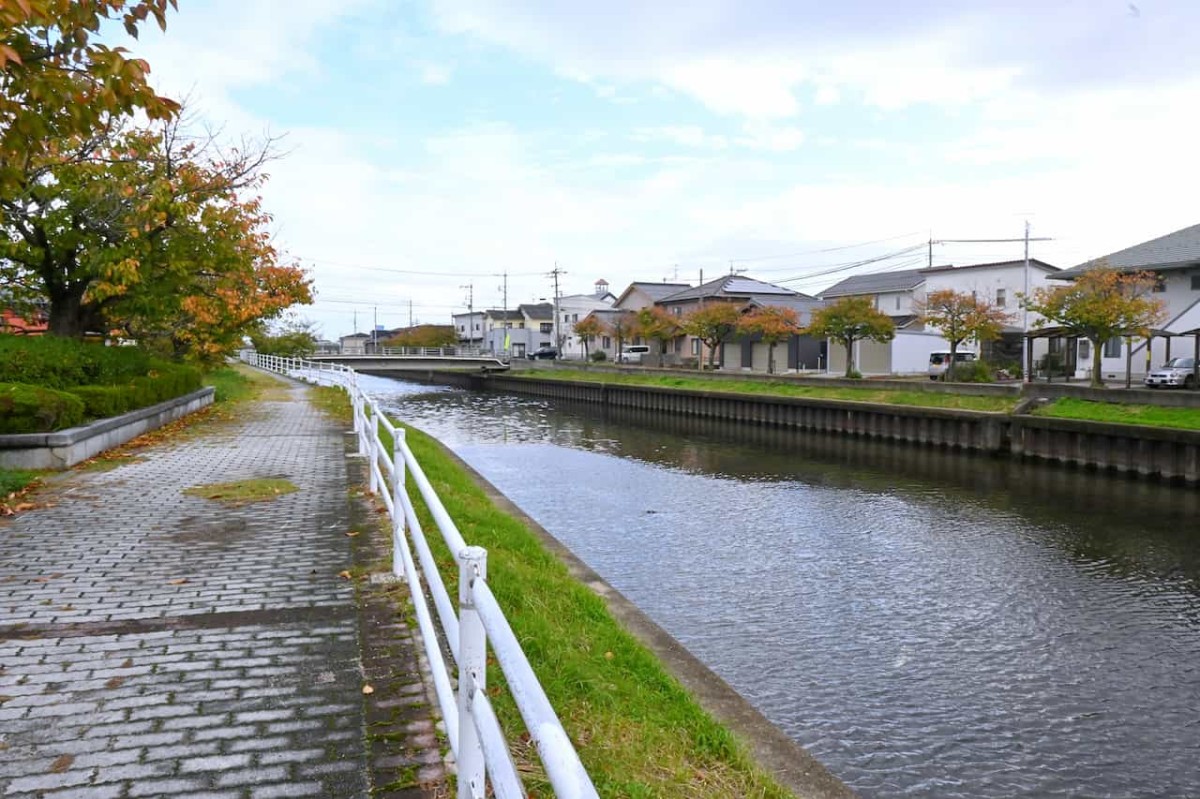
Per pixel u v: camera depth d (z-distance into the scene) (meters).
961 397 25.77
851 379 31.92
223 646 4.25
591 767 3.46
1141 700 7.30
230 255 15.55
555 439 28.52
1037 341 41.09
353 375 17.67
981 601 10.02
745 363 50.66
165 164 14.38
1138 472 18.89
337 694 3.69
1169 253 30.92
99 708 3.51
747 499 16.75
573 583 6.71
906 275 51.25
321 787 2.93
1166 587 10.70
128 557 5.94
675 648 5.89
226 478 9.31
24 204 13.01
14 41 4.67
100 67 4.75
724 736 4.22
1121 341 33.25
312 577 5.47
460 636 2.32
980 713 6.99
